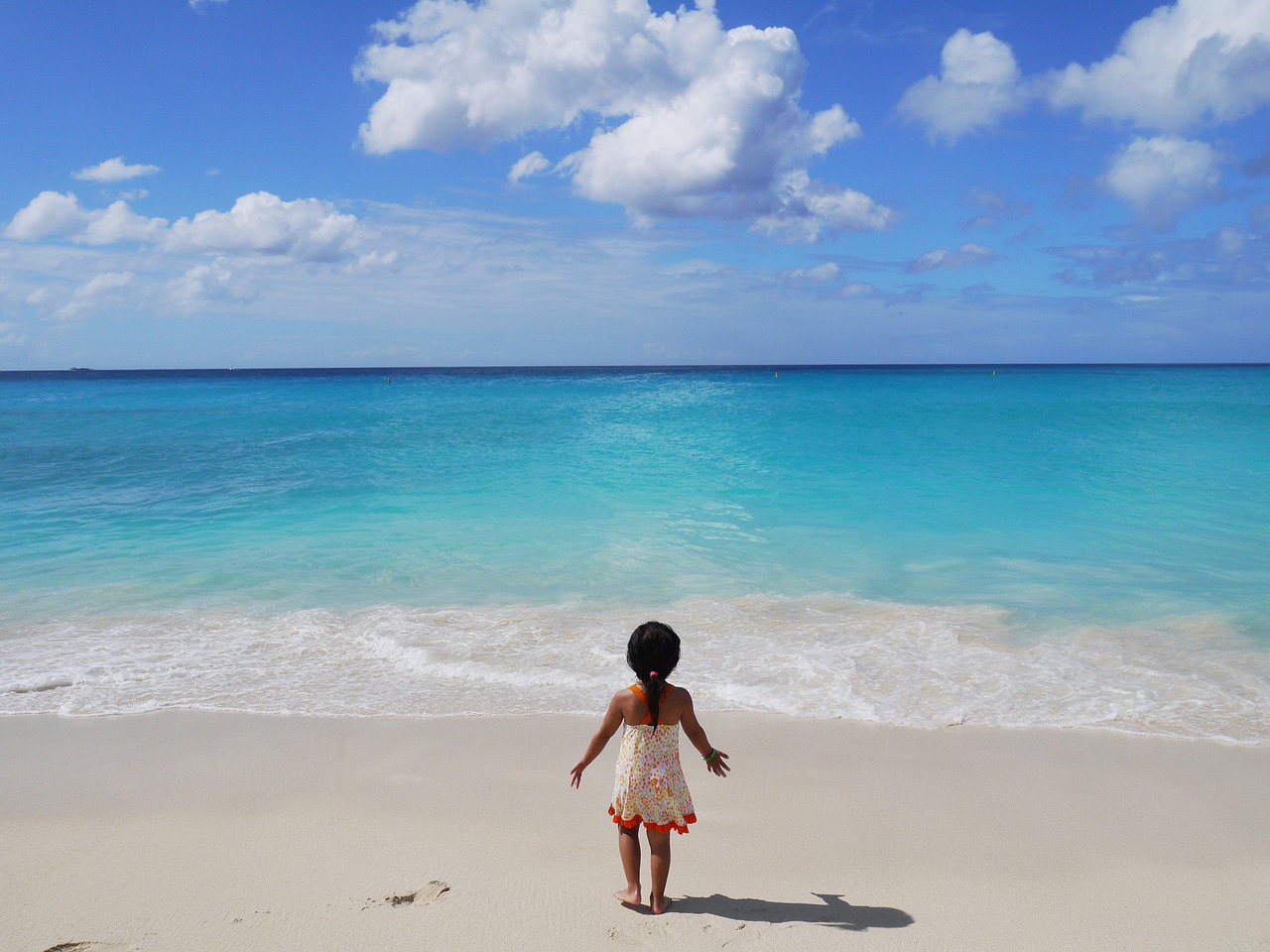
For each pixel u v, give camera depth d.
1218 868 4.16
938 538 11.77
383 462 19.73
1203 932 3.60
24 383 96.56
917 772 5.29
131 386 81.38
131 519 13.35
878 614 8.65
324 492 15.63
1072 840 4.45
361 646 7.77
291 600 9.22
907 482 16.03
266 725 6.05
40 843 4.45
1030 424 26.45
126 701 6.50
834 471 17.42
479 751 5.62
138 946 3.47
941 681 6.82
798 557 10.89
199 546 11.56
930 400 40.12
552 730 5.96
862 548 11.28
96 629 8.26
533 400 47.62
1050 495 14.64
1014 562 10.54
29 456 21.28
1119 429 24.70
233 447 23.20
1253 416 28.56
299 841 4.46
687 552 11.16
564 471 18.00
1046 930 3.62
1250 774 5.21
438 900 3.86
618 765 3.85
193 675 7.03
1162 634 7.95
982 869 4.16
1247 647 7.57
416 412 38.09
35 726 6.05
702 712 6.25
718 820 4.68
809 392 49.88
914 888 3.99
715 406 38.34
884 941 3.52
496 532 12.37
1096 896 3.90
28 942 3.50
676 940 3.53
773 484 16.03
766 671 7.04
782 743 5.72
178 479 17.23
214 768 5.38
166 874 4.12
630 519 13.16
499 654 7.51
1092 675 6.93
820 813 4.75
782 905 3.82
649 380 88.62
